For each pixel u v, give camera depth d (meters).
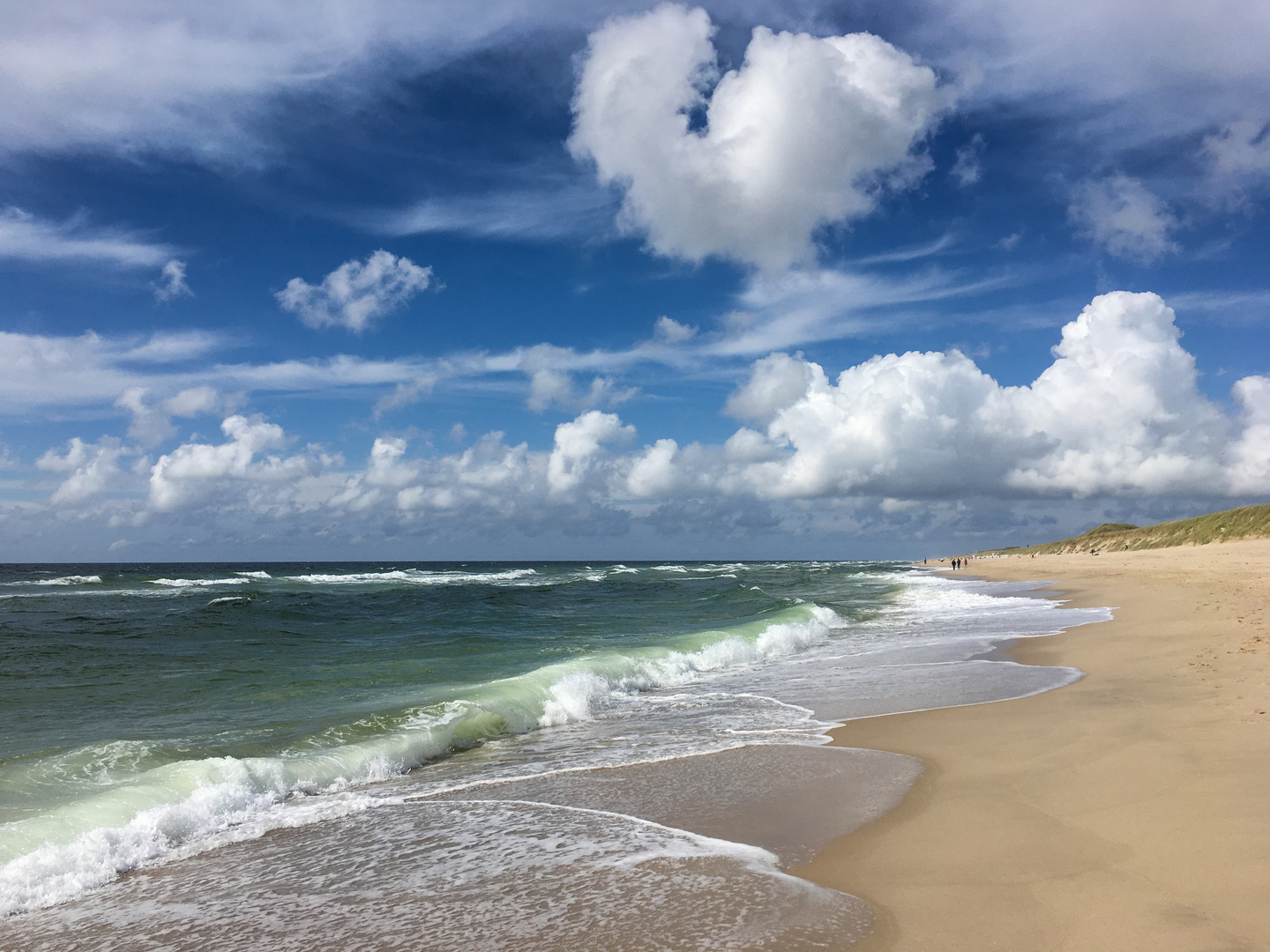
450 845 5.58
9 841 5.50
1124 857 4.42
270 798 6.91
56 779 7.25
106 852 5.56
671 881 4.63
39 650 18.17
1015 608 25.58
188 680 13.57
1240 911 3.67
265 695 11.94
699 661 15.03
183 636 21.75
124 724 9.94
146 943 4.26
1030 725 8.15
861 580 58.75
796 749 7.93
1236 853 4.31
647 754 8.14
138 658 16.97
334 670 14.62
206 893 4.93
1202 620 15.80
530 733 9.73
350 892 4.81
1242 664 10.28
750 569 107.44
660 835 5.53
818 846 5.09
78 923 4.58
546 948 3.85
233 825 6.29
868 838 5.17
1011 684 11.02
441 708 9.70
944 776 6.57
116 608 30.50
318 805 6.79
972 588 41.66
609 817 6.02
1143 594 25.22
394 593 37.47
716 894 4.39
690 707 10.88
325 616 27.84
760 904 4.21
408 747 8.46
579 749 8.59
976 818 5.38
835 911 4.06
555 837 5.61
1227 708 7.87
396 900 4.63
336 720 9.91
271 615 27.34
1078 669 11.84
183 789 6.64
